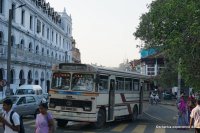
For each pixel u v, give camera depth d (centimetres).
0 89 4094
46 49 6469
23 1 5000
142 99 2664
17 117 898
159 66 7856
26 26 5253
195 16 1784
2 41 4228
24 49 4984
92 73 1934
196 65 1873
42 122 977
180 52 1877
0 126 1984
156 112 3731
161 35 2112
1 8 4312
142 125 2316
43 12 6306
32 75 5394
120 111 2255
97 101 1941
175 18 1903
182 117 2186
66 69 1981
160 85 5947
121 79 2277
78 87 1941
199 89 1938
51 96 1983
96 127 1980
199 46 1806
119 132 1872
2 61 4178
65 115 1939
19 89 3212
